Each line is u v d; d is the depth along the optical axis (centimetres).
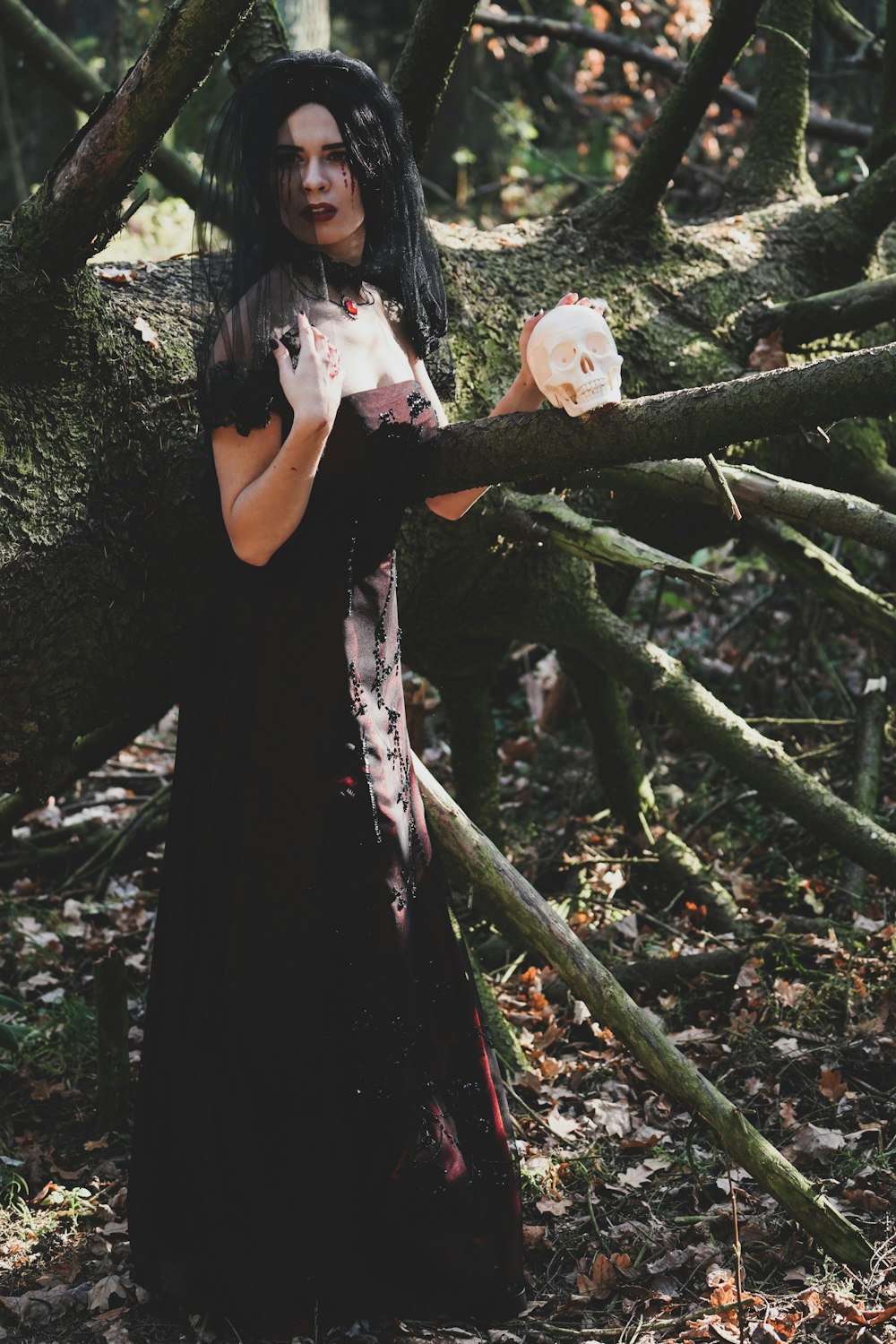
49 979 363
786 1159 254
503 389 305
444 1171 226
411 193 216
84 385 234
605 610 331
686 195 610
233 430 202
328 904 217
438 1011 230
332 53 208
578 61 855
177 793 231
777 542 339
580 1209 260
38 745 249
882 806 406
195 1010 228
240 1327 227
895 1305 217
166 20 189
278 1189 223
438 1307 229
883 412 198
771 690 469
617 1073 303
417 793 234
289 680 215
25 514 229
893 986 314
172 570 250
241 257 203
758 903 370
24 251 218
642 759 438
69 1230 258
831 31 432
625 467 275
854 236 357
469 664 346
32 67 405
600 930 355
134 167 207
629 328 325
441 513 238
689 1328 223
